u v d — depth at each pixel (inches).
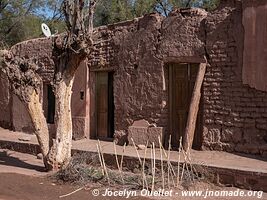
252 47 415.2
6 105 735.7
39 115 436.5
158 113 495.5
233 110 430.3
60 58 422.9
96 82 584.7
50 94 663.8
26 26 1071.6
